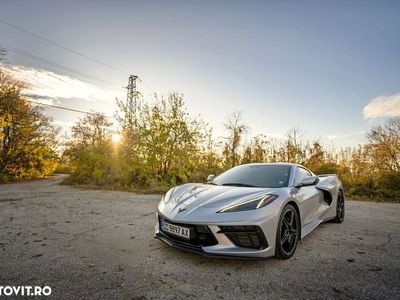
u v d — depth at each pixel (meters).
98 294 1.82
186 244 2.43
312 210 3.31
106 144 13.80
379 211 5.52
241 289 1.92
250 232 2.27
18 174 23.78
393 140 12.38
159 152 10.66
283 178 3.23
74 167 15.83
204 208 2.46
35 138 24.00
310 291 1.89
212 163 12.00
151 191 8.95
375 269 2.30
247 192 2.67
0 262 2.40
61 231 3.52
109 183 12.09
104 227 3.75
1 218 4.41
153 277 2.10
